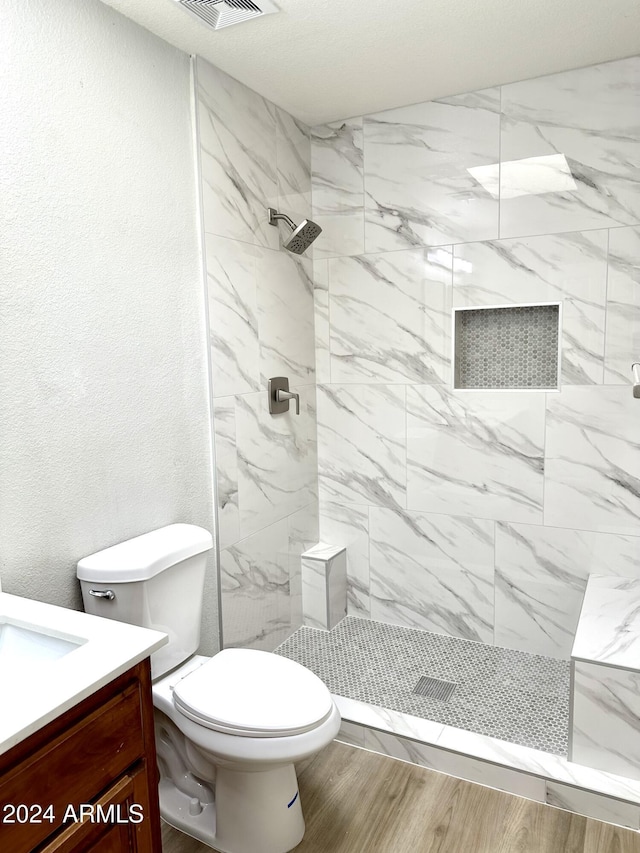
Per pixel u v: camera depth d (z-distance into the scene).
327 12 1.82
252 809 1.66
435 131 2.51
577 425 2.38
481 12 1.84
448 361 2.60
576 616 2.48
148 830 1.29
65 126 1.63
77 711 1.10
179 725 1.64
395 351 2.71
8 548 1.53
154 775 1.30
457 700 2.26
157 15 1.82
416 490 2.74
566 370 2.38
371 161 2.65
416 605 2.82
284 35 1.95
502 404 2.51
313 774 2.01
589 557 2.42
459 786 1.94
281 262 2.60
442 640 2.73
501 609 2.62
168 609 1.78
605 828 1.76
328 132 2.74
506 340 2.53
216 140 2.18
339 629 2.86
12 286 1.51
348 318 2.80
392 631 2.82
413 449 2.72
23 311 1.54
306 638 2.78
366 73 2.24
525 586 2.56
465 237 2.50
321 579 2.82
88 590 1.68
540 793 1.87
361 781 1.97
